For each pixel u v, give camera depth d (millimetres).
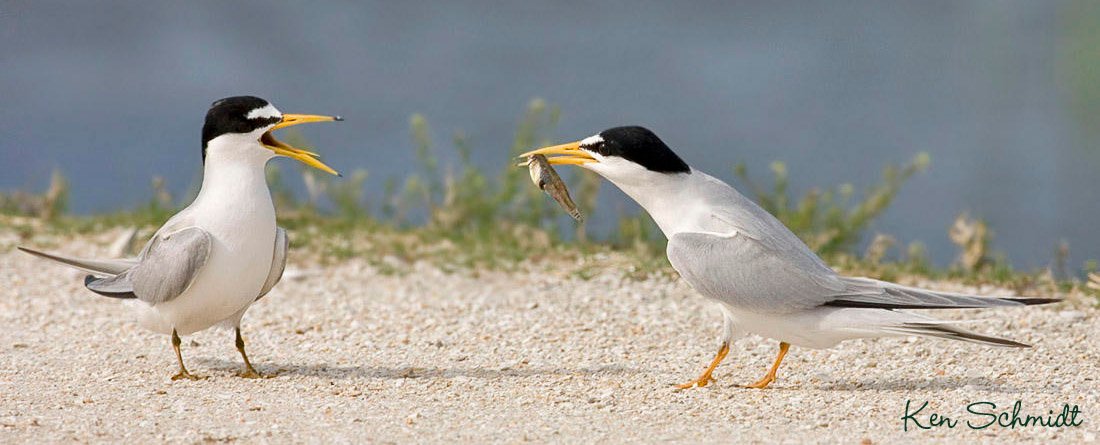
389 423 8391
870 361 10219
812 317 9164
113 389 9422
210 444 7898
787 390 9391
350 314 12195
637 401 9047
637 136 9523
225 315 9734
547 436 8086
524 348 10906
